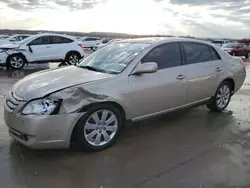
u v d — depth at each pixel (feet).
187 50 16.44
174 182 10.30
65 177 10.52
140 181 10.34
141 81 13.75
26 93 11.77
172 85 15.08
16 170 10.91
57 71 14.55
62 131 11.51
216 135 14.98
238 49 87.61
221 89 18.83
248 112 19.51
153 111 14.69
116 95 12.80
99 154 12.46
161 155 12.48
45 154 12.28
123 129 15.23
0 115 17.72
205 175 10.82
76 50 45.60
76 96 11.79
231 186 10.11
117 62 14.32
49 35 43.52
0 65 41.24
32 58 42.14
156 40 15.69
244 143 13.99
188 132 15.35
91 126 12.42
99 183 10.17
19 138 11.78
